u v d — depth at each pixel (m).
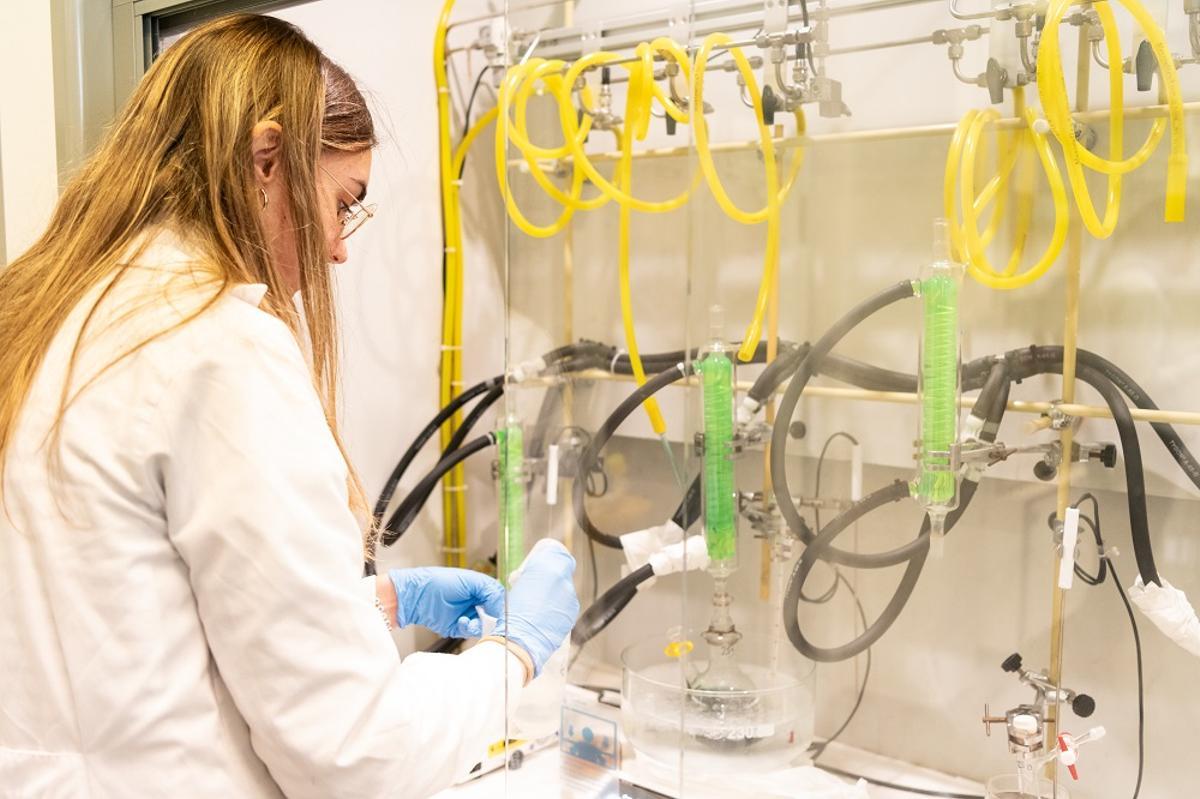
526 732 1.34
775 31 1.11
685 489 1.19
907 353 1.07
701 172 1.15
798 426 1.12
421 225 2.00
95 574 0.78
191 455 0.79
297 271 0.95
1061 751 1.08
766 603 1.15
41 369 0.84
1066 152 1.03
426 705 0.88
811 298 1.11
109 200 0.89
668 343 1.27
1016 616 1.08
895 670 1.12
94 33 1.49
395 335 1.96
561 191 1.32
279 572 0.77
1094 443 1.07
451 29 2.00
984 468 1.08
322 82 0.94
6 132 1.46
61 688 0.79
